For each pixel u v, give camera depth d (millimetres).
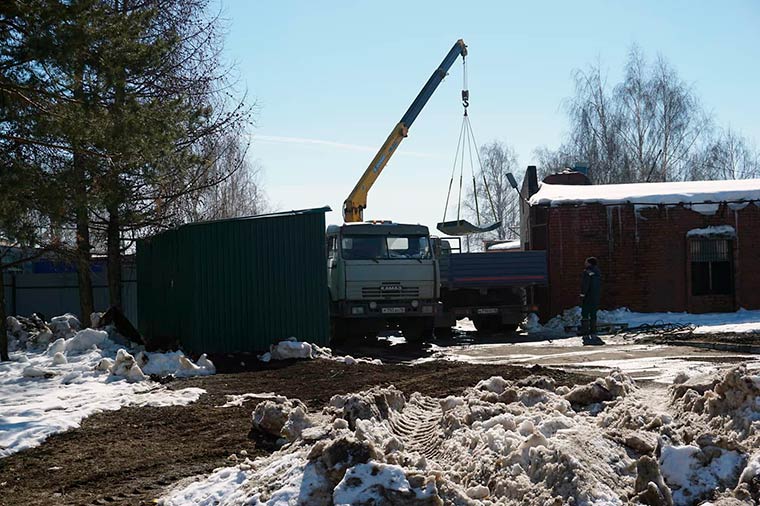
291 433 7914
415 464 5316
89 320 20062
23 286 28750
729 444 5871
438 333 24359
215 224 16594
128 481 6898
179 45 19109
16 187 12742
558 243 27281
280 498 4977
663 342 18641
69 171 13633
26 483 6973
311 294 16734
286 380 12664
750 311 27031
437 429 7414
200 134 19938
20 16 12875
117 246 19641
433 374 12766
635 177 51281
